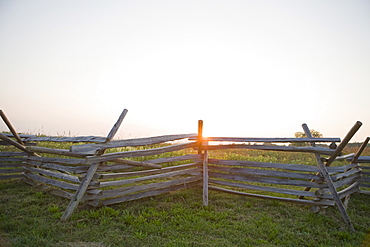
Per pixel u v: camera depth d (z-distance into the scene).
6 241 4.17
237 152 17.02
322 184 6.14
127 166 6.24
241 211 6.23
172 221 5.35
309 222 5.70
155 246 4.33
